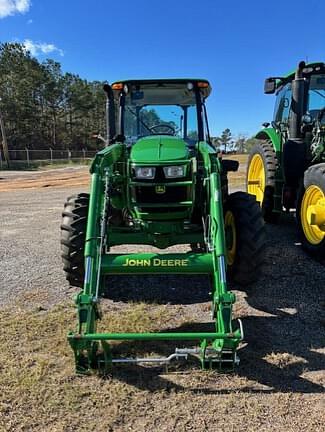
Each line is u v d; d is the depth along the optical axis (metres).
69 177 21.38
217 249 3.24
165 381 2.84
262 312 3.93
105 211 3.63
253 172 7.97
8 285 4.68
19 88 51.62
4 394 2.70
